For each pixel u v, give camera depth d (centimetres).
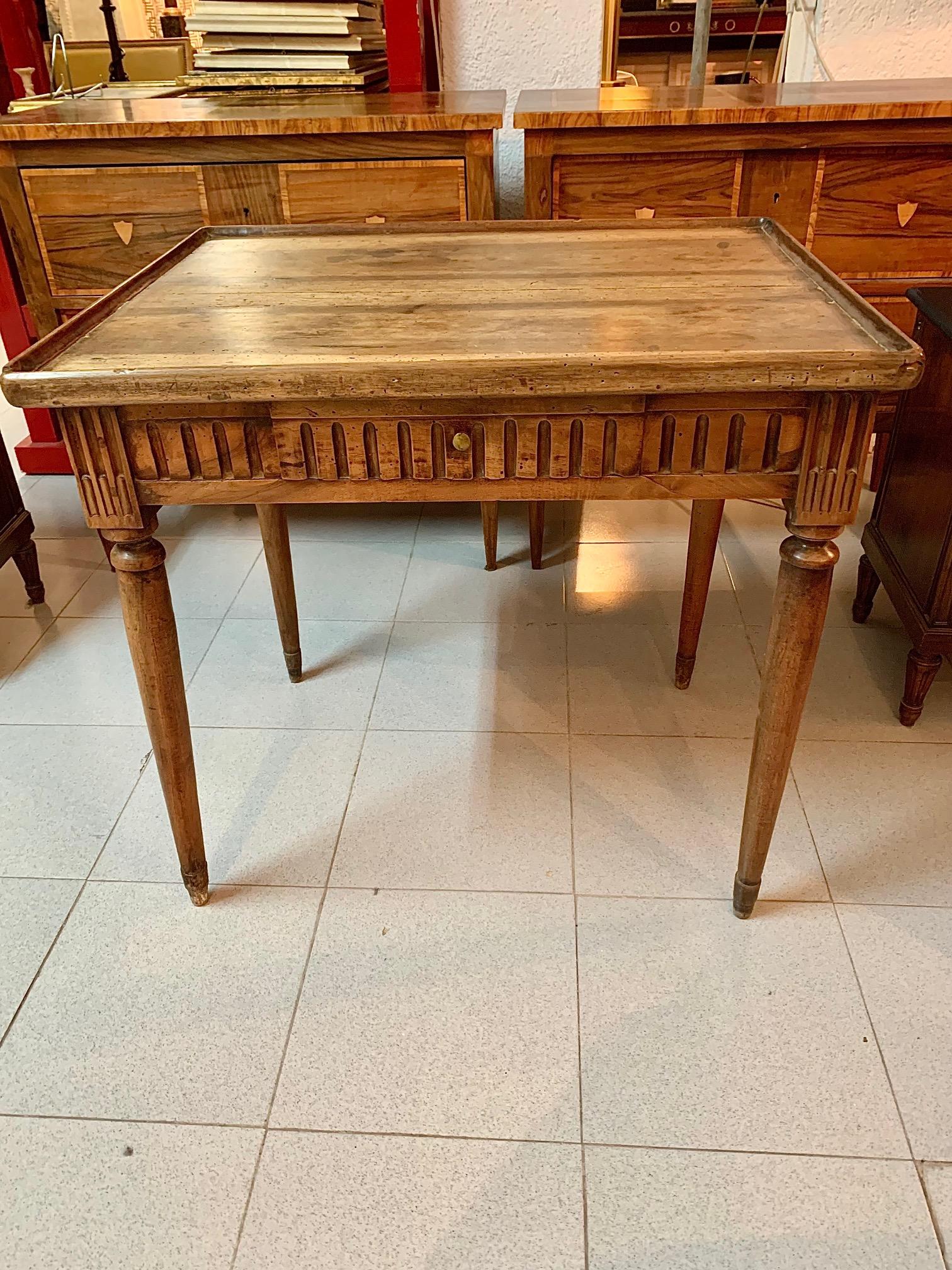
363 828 154
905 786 159
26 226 199
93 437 104
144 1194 106
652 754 168
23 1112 115
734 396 101
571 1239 101
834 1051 119
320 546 240
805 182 188
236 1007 126
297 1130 112
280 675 191
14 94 271
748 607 210
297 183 192
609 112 179
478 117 182
